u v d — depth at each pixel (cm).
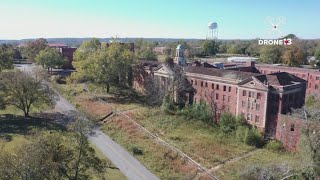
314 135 5225
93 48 12950
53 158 4091
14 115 8869
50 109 9400
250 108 8212
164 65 10400
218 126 8500
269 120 7906
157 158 6412
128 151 6731
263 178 4922
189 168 6038
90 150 4712
